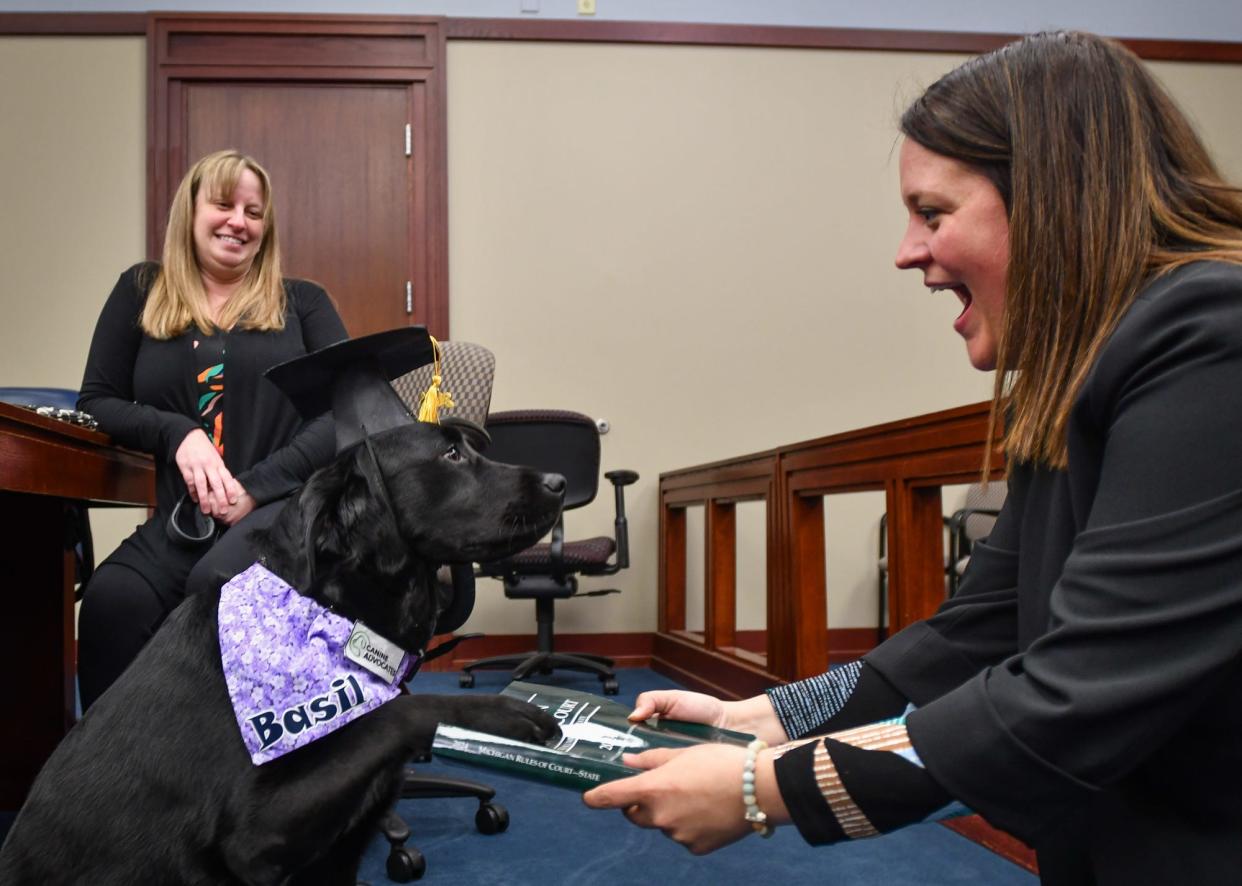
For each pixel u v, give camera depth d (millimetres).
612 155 5141
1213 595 649
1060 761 685
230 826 1179
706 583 4234
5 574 2232
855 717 1071
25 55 4848
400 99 5012
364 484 1396
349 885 1403
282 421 2355
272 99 4945
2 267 4828
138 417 2143
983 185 854
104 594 2068
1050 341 820
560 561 4051
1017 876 1999
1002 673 740
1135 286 770
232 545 1952
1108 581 678
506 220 5074
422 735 1215
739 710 1104
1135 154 787
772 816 776
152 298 2334
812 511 3191
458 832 2324
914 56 5301
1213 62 5465
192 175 2375
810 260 5246
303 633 1240
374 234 4984
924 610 2412
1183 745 736
